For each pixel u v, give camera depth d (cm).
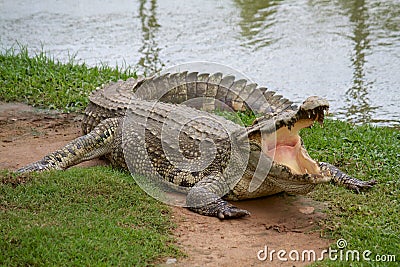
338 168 749
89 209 588
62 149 730
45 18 1673
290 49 1405
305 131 851
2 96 1002
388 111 1052
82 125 848
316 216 627
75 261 489
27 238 512
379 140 825
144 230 558
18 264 483
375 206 645
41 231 525
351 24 1603
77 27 1580
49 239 514
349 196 673
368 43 1441
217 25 1608
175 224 592
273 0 1900
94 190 627
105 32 1536
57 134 863
